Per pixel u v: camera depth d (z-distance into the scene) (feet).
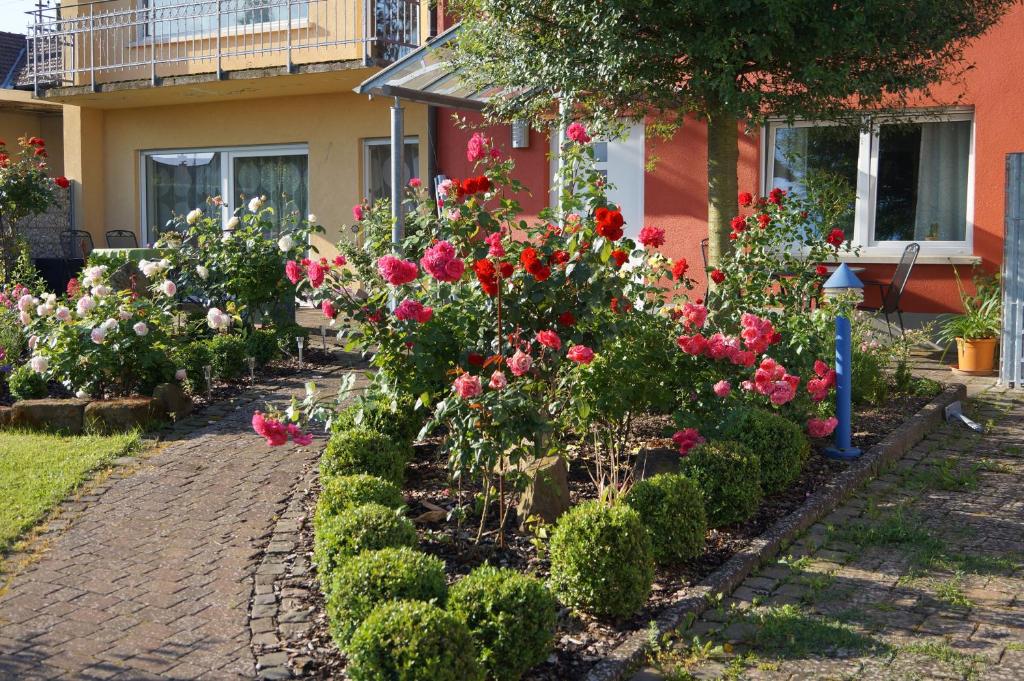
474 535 17.60
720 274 24.27
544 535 16.67
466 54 28.45
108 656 13.50
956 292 34.94
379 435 19.57
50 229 52.65
